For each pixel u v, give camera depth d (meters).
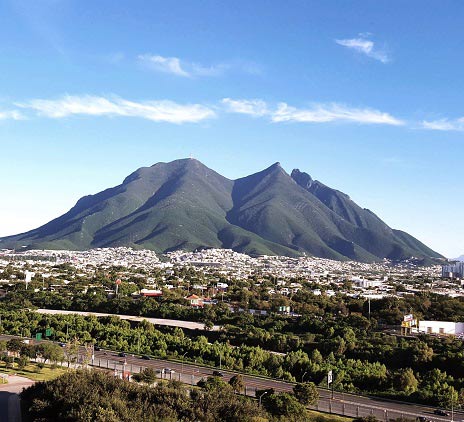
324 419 89.31
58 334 167.38
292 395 97.00
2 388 100.06
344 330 167.12
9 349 135.25
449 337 163.25
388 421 89.44
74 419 65.56
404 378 116.00
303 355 137.62
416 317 194.62
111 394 73.38
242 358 138.25
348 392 114.62
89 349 147.00
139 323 184.50
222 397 77.50
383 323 195.38
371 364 132.25
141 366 131.38
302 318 192.50
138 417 66.00
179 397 74.44
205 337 165.38
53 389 76.25
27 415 75.25
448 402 104.81
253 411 74.19
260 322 190.38
